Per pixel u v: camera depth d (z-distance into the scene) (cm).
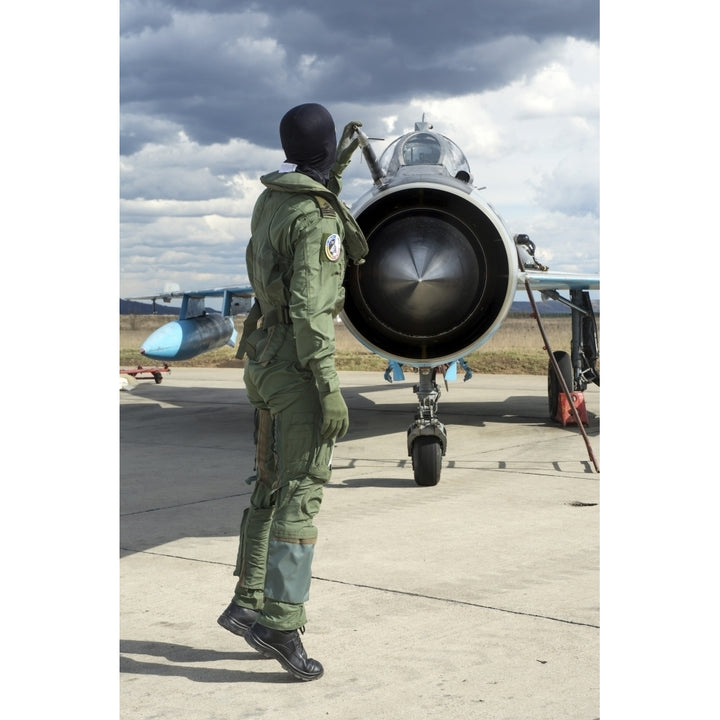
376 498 729
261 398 382
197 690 345
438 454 768
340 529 615
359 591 468
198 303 1559
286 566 350
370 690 342
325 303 348
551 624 412
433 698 333
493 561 527
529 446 1034
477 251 729
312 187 351
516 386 1997
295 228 350
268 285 360
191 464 941
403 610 436
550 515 654
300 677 349
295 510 354
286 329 365
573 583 479
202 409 1570
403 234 713
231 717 320
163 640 402
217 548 573
